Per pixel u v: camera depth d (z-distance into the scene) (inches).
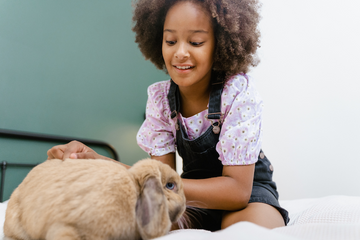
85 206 26.0
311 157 106.2
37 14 96.9
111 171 29.3
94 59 114.5
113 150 113.0
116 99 121.7
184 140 51.3
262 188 49.9
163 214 29.1
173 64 46.0
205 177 52.2
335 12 108.5
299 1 114.3
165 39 46.6
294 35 113.9
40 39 97.1
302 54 112.0
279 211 46.9
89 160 32.4
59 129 100.3
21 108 90.4
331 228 26.2
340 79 105.3
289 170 108.3
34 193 29.5
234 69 49.9
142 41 59.4
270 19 117.9
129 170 32.0
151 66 140.5
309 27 112.0
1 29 87.4
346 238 23.8
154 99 56.1
